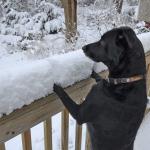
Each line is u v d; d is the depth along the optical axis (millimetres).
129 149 1862
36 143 2840
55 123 3143
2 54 8016
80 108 1625
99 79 1793
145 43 2266
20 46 8312
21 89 1275
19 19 9703
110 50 1598
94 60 1686
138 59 1622
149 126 2908
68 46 6168
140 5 4426
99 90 1644
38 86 1373
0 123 1232
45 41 6820
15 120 1303
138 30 7016
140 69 1635
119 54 1570
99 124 1703
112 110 1612
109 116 1633
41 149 2762
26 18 9656
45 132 1648
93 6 9008
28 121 1392
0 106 1188
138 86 1626
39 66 1404
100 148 1810
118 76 1629
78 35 6715
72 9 6965
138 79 1624
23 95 1289
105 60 1643
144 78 1675
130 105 1608
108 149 1770
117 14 7688
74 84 1667
